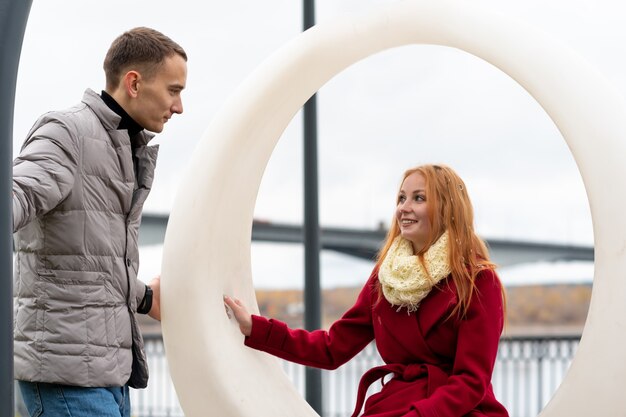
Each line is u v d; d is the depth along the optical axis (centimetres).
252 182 443
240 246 445
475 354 376
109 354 363
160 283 404
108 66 385
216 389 399
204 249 403
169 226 407
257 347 417
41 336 358
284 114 438
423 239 398
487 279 387
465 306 380
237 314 416
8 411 318
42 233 359
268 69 418
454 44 411
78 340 358
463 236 393
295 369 1322
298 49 418
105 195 367
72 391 360
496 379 1238
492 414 385
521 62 395
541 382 1117
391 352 402
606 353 369
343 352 420
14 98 323
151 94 381
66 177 352
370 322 420
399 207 400
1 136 317
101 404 361
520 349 1134
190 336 398
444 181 398
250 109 412
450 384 372
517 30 401
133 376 382
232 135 410
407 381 392
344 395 1324
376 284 414
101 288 363
